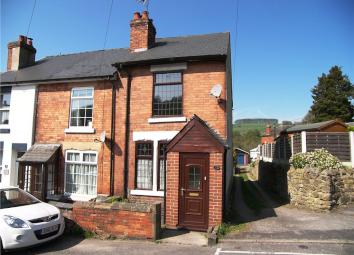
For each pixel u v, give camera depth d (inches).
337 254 270.1
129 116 504.1
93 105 532.4
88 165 526.0
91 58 636.7
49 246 316.8
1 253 284.5
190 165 385.4
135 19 557.3
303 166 495.5
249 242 314.8
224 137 450.0
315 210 450.0
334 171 450.9
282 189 605.3
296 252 279.0
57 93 561.0
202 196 376.8
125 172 494.9
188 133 388.8
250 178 1209.4
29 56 693.3
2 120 602.5
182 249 300.7
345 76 1892.2
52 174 539.5
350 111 1856.5
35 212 315.3
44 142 558.6
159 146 479.2
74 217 358.6
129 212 340.5
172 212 385.1
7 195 343.9
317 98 1940.2
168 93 488.1
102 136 508.4
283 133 1187.9
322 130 984.9
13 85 587.2
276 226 365.7
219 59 459.8
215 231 331.0
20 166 539.2
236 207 509.4
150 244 319.3
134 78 508.1
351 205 451.2
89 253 293.3
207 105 462.9
